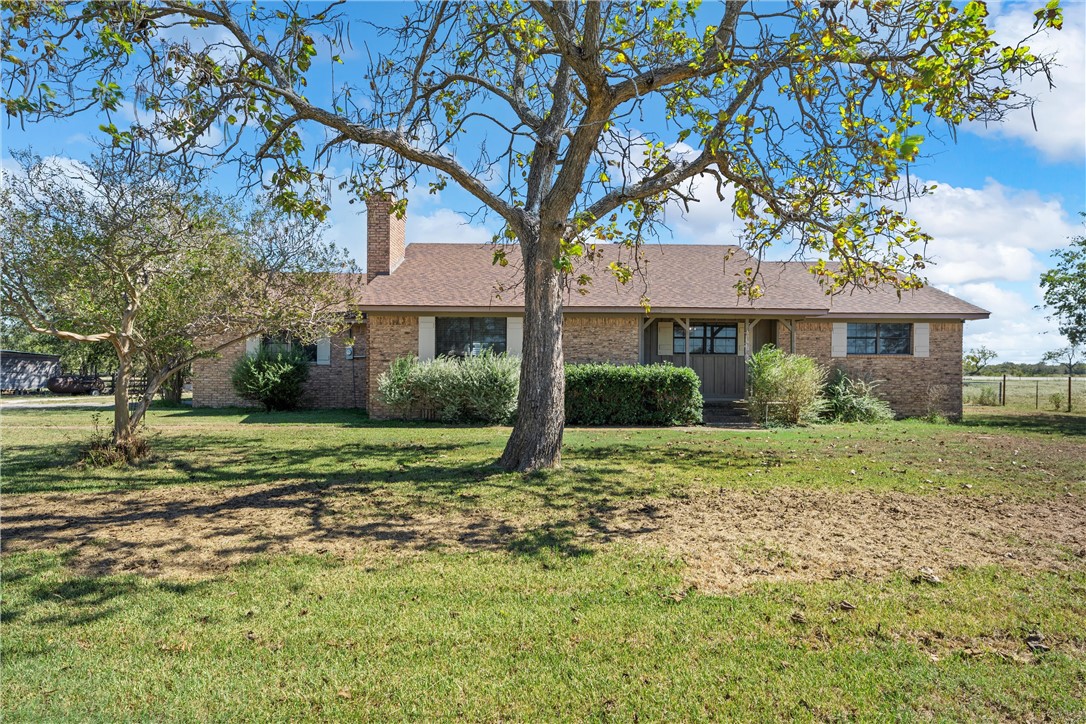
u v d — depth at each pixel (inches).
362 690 126.0
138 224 330.3
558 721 116.2
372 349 693.3
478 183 350.3
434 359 674.8
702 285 757.9
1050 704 121.6
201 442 475.8
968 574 188.5
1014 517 252.5
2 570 189.6
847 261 326.0
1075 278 776.9
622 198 352.2
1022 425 639.8
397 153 346.3
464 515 255.9
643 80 315.6
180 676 130.8
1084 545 216.7
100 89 223.0
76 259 320.5
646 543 218.5
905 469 359.9
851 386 702.5
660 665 135.6
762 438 512.1
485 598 170.6
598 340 705.6
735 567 195.0
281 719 116.7
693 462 384.2
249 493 295.9
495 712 118.9
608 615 159.6
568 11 313.7
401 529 236.1
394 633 150.1
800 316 709.3
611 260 816.9
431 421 653.3
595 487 307.3
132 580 181.9
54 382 1279.5
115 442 373.4
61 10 244.7
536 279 351.3
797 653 140.6
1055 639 148.0
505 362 637.3
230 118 281.0
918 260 317.1
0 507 268.8
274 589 176.2
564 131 376.2
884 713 118.6
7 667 133.6
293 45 293.6
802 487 309.3
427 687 127.0
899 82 259.8
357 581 182.5
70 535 226.8
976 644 145.6
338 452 426.0
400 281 747.4
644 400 629.9
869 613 161.2
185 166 285.9
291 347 806.5
